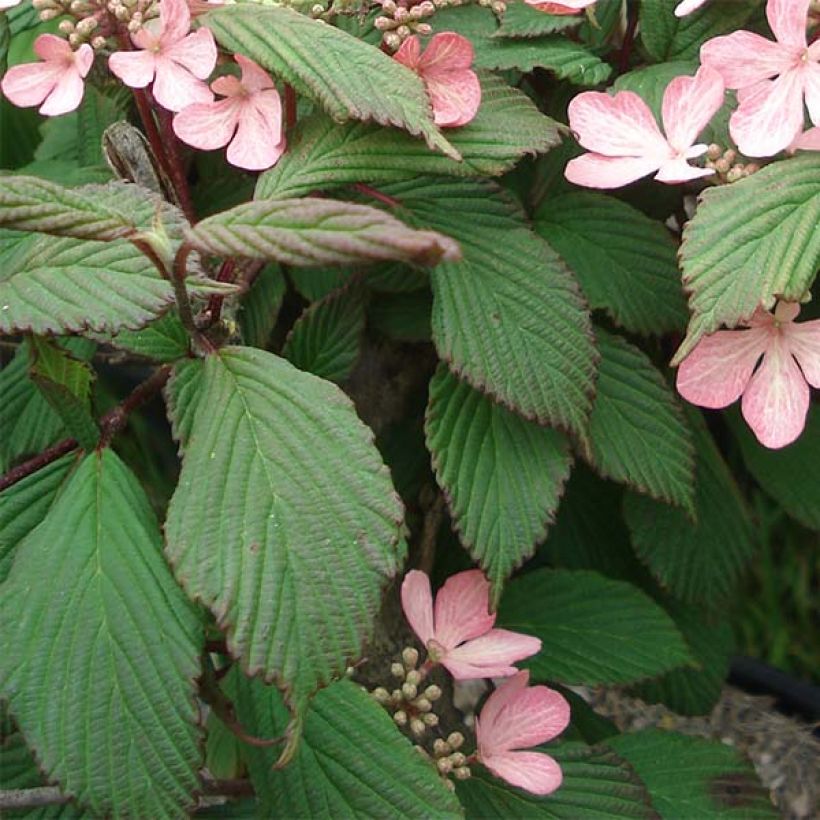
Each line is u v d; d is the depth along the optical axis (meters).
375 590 0.39
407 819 0.42
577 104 0.45
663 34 0.49
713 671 0.60
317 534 0.38
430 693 0.47
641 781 0.49
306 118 0.44
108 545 0.40
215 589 0.38
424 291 0.52
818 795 0.75
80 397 0.43
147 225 0.41
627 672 0.53
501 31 0.47
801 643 0.84
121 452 0.68
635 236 0.49
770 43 0.42
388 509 0.39
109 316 0.39
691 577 0.55
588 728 0.58
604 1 0.52
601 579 0.55
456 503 0.44
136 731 0.39
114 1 0.43
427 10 0.43
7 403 0.53
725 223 0.41
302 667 0.38
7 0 0.44
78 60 0.43
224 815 0.46
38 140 0.62
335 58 0.41
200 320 0.42
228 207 0.52
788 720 0.81
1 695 0.39
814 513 0.54
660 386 0.48
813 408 0.55
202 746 0.39
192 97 0.43
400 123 0.41
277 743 0.42
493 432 0.45
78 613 0.39
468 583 0.47
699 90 0.43
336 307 0.49
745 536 0.55
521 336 0.44
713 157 0.44
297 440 0.39
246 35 0.42
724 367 0.43
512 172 0.52
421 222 0.46
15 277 0.40
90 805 0.38
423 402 0.55
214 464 0.39
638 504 0.54
